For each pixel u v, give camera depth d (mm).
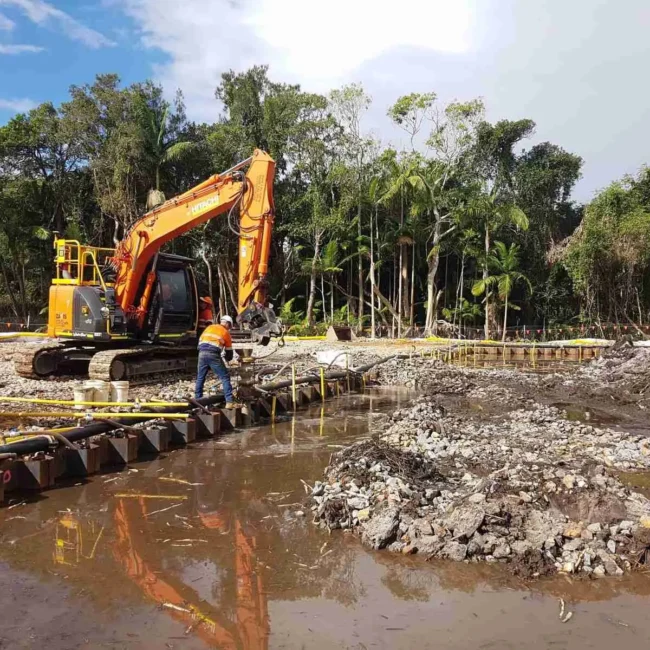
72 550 4945
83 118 32750
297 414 11492
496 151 38438
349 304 39188
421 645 3598
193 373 15320
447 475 6859
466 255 38281
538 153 44531
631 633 3762
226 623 3826
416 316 42719
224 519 5695
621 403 13055
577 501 5344
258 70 37750
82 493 6441
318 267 35594
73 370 14680
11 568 4586
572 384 15633
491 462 7379
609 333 36250
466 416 11055
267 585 4371
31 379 13750
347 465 6676
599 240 34469
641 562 4723
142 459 7879
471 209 34062
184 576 4496
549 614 3994
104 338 13078
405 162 35031
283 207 37438
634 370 15711
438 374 17250
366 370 16969
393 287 42562
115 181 31750
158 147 32156
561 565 4641
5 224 36562
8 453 6395
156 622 3820
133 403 8836
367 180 36188
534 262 41781
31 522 5578
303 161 36062
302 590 4305
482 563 4758
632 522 5105
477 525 4988
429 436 8859
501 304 38562
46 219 38719
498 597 4227
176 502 6172
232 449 8469
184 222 12469
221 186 11836
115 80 33875
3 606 3984
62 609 3963
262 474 7188
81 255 13695
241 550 4988
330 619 3898
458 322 39219
